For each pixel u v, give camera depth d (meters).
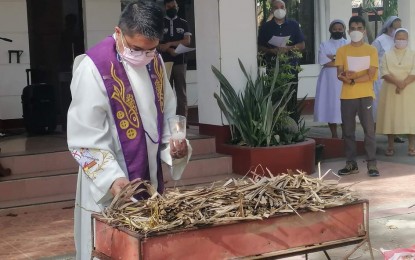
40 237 6.20
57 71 11.05
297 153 8.30
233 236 3.10
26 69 10.40
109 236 3.13
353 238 3.47
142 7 3.42
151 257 2.90
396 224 6.20
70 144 3.48
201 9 8.88
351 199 3.47
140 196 3.57
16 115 10.80
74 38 11.16
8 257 5.62
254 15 8.74
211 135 8.93
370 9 16.61
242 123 8.42
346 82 8.31
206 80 8.94
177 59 9.84
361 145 10.07
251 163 8.20
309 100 14.45
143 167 3.58
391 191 7.55
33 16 10.88
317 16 14.52
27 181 7.44
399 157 9.71
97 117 3.47
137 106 3.56
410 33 11.34
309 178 3.61
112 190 3.37
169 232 2.93
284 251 3.25
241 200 3.20
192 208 3.15
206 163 8.39
